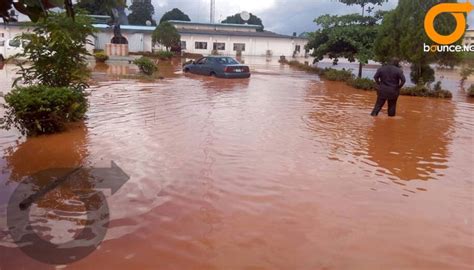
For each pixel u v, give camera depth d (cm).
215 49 5103
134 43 4934
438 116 1152
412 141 812
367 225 424
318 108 1203
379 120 1046
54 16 867
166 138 755
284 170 595
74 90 879
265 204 470
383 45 1888
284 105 1231
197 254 358
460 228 424
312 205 471
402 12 1830
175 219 425
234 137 782
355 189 529
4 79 1611
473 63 2288
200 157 641
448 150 750
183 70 2367
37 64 885
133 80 1820
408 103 1450
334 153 700
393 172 606
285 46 5284
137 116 960
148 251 361
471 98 1667
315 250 370
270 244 379
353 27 2445
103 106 1089
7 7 273
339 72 2339
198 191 502
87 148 675
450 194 522
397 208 471
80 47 915
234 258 353
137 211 441
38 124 739
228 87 1664
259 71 2856
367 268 344
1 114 916
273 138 790
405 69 3428
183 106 1123
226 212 446
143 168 581
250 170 588
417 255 368
